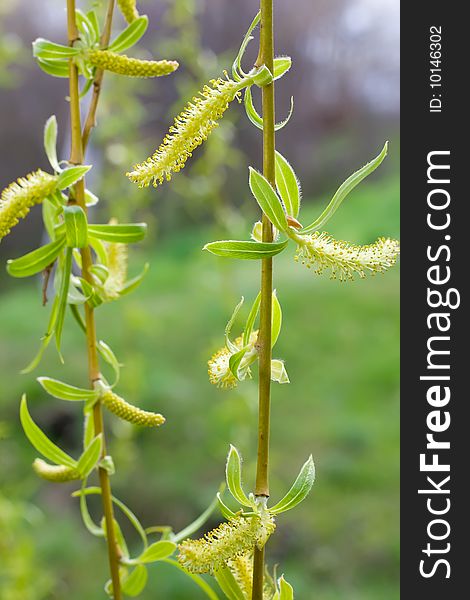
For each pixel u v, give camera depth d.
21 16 1.82
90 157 0.98
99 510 1.02
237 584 0.35
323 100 2.38
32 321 1.71
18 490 0.66
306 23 2.22
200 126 0.34
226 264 0.93
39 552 0.89
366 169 0.34
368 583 0.88
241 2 1.94
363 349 1.41
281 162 0.34
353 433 1.16
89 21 0.38
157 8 1.53
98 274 0.39
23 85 2.16
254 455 0.92
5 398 1.26
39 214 2.01
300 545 0.95
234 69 0.34
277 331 0.35
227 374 0.34
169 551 0.38
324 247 0.34
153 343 1.42
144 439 1.16
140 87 0.87
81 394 0.38
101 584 0.87
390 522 0.98
